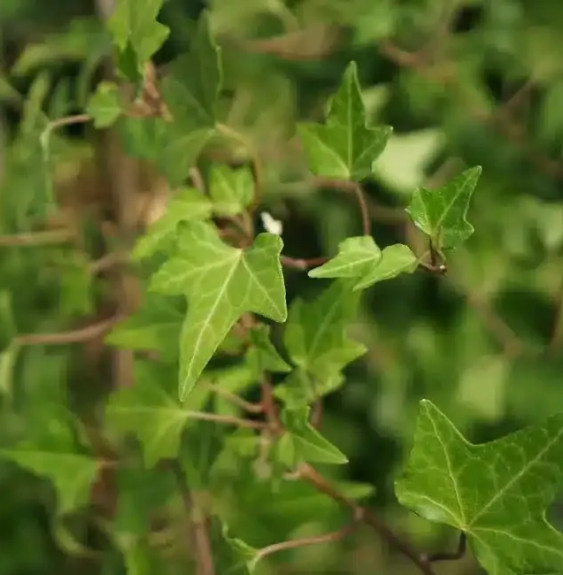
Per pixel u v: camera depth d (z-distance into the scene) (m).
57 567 0.70
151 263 0.58
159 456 0.56
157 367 0.56
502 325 0.68
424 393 0.68
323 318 0.54
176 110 0.55
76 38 0.65
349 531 0.54
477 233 0.69
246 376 0.56
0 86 0.68
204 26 0.54
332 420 0.69
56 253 0.65
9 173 0.66
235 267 0.52
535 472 0.49
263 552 0.53
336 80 0.67
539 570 0.50
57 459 0.59
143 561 0.59
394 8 0.66
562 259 0.69
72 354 0.71
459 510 0.50
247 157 0.63
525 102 0.69
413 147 0.66
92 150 0.66
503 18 0.68
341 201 0.68
